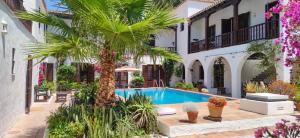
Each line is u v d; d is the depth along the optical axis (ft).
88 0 17.21
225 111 30.81
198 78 74.54
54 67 65.16
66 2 19.86
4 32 21.08
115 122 20.20
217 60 64.80
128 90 62.95
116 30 17.04
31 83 40.32
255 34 48.47
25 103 34.76
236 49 48.29
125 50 19.86
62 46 18.53
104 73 21.85
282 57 37.58
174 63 76.23
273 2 47.62
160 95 61.67
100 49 21.33
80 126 18.67
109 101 21.98
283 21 13.76
